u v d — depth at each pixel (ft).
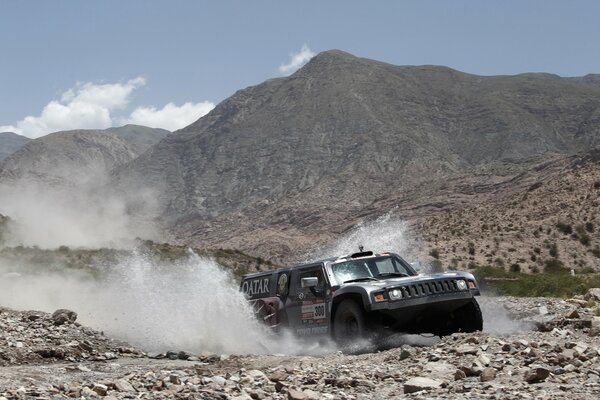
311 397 23.25
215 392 24.90
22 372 32.07
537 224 518.78
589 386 22.82
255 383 27.73
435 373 27.32
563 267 431.84
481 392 23.07
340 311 40.73
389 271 43.62
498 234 516.73
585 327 37.83
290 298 45.06
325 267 42.86
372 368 30.71
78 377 31.42
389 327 39.73
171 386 26.27
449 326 42.01
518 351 29.94
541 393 22.20
